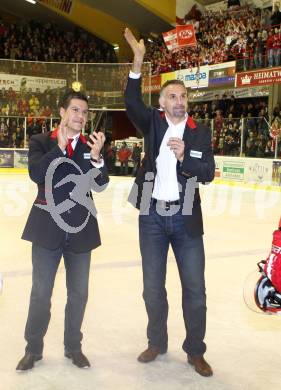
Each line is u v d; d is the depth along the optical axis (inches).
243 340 147.7
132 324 157.6
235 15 929.5
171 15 1074.7
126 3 1038.4
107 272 221.0
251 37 791.1
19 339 142.8
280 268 87.3
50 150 122.9
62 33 1252.5
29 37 1157.7
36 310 124.0
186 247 125.6
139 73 124.1
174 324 159.2
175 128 126.9
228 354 137.7
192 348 127.0
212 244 294.7
